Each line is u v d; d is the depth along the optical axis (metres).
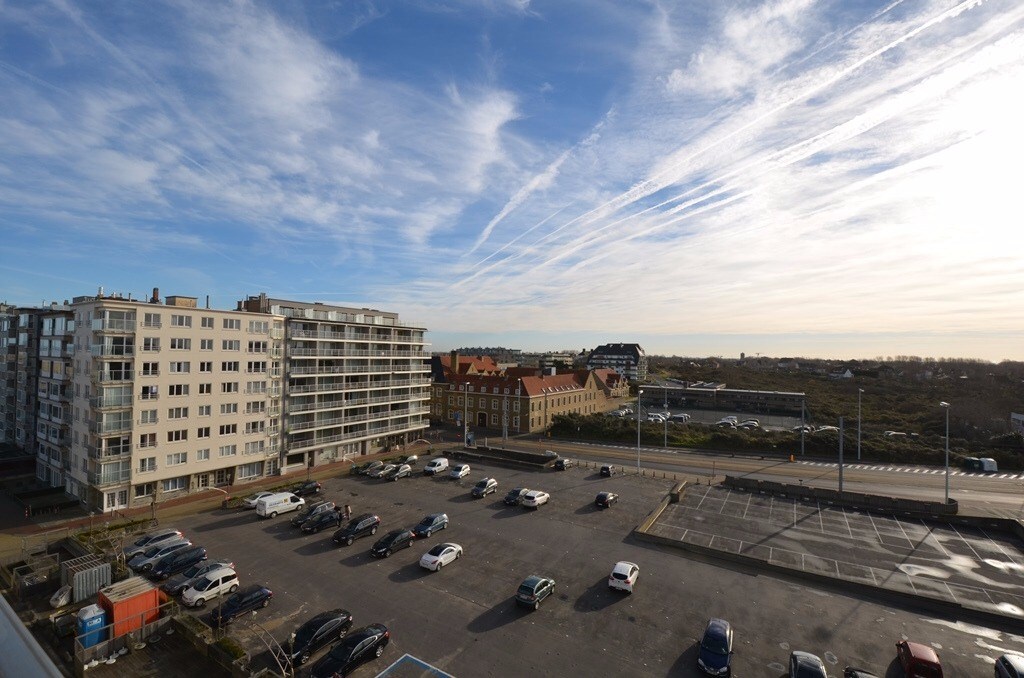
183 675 25.70
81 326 53.34
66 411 56.06
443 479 64.06
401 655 27.53
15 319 70.56
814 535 44.69
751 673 26.58
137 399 52.00
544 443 91.19
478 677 25.86
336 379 74.31
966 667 27.47
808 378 176.38
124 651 27.39
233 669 25.39
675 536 44.38
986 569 38.25
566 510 51.31
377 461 70.50
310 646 27.27
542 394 107.06
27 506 50.22
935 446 79.88
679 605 32.91
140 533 45.19
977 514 52.09
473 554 40.47
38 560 39.41
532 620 30.97
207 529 46.16
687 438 88.44
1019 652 28.70
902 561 39.50
